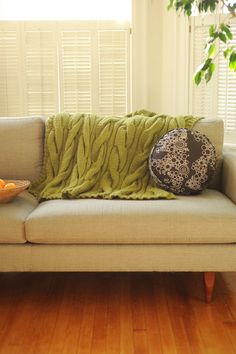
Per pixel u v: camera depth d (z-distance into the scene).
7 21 3.33
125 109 3.44
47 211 2.07
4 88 3.43
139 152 2.51
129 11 3.40
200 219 2.00
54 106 3.44
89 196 2.29
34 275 2.49
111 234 2.02
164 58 3.41
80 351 1.75
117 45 3.36
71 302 2.17
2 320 1.99
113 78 3.40
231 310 2.08
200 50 3.25
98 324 1.96
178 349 1.76
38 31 3.34
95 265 2.07
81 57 3.37
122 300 2.19
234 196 2.22
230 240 2.02
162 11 3.35
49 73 3.40
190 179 2.29
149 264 2.06
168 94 3.43
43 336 1.86
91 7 3.47
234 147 3.04
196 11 3.21
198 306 2.12
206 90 3.28
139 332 1.89
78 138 2.56
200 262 2.05
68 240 2.04
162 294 2.25
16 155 2.57
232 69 2.73
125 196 2.25
